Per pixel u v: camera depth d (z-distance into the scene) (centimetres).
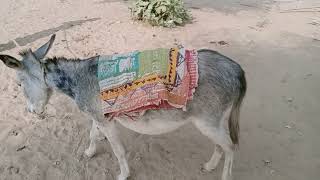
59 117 254
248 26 396
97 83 172
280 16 430
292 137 234
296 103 266
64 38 366
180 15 402
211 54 173
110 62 173
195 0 495
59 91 186
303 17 423
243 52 338
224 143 179
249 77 297
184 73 165
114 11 441
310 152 222
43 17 423
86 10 445
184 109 169
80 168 214
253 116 253
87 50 342
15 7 454
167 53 171
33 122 249
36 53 182
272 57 328
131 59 172
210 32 379
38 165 215
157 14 391
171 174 208
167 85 165
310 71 304
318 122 246
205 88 167
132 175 208
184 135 236
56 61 179
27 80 184
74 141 234
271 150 224
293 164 214
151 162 216
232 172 209
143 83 166
